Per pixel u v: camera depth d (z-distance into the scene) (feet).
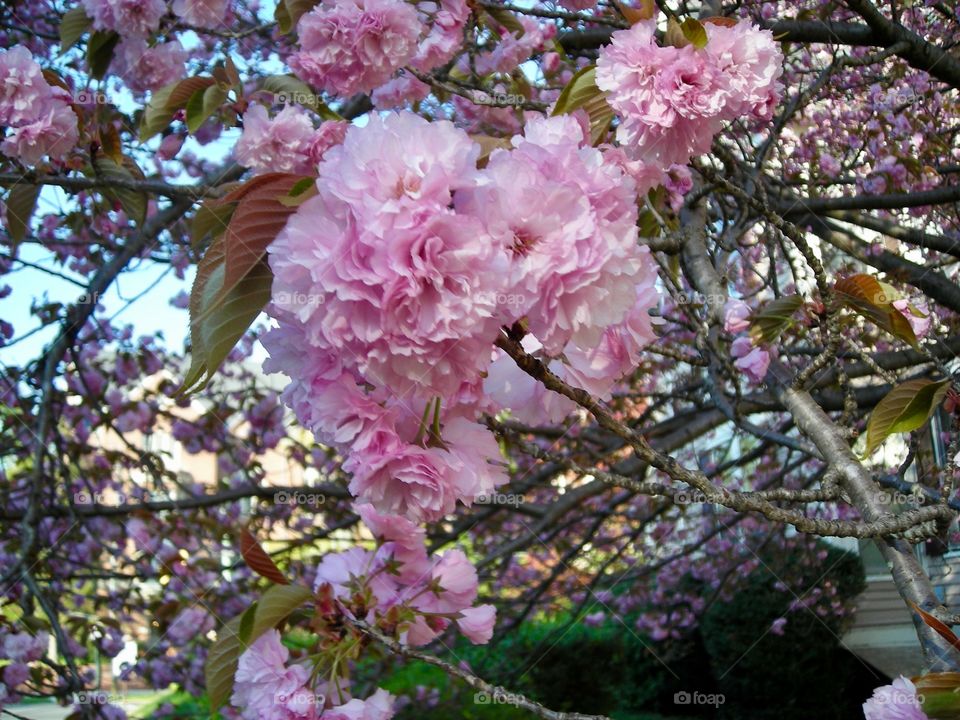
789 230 5.76
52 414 14.35
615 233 3.28
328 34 7.42
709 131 5.26
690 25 5.24
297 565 19.04
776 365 9.93
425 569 5.49
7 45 15.70
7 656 12.54
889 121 17.57
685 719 27.45
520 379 4.02
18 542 16.17
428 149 3.10
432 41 9.11
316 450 20.16
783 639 25.61
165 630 18.04
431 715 23.20
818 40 11.87
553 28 12.59
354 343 3.12
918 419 5.18
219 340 3.44
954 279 17.39
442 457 3.62
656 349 8.09
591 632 31.40
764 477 22.93
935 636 5.11
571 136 3.62
